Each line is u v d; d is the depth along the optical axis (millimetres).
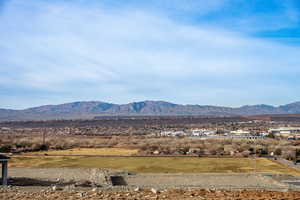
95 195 18516
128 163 61250
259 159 68562
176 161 64562
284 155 73250
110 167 56031
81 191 20250
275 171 52844
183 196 18531
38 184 33125
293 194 20016
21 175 40438
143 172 50969
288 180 41938
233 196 18891
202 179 42062
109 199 17484
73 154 75500
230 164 60750
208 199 17828
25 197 17938
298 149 74812
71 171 44344
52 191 20031
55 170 45031
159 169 54562
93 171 44188
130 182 39875
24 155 71750
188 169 54625
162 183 39250
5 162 31656
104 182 35938
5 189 21188
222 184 38312
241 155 75312
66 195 18562
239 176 44031
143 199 17578
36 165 56844
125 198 17750
